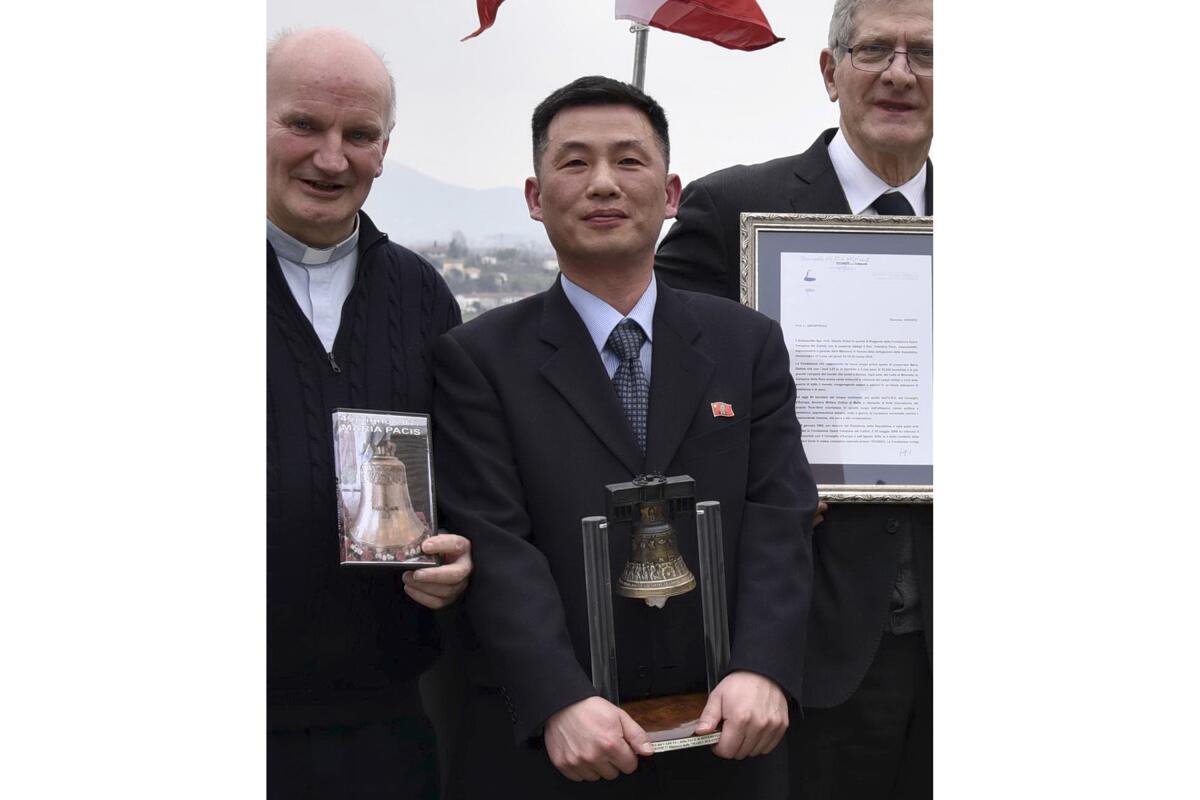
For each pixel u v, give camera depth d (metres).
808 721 3.34
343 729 3.02
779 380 3.00
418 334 3.04
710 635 2.76
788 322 3.31
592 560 2.69
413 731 3.10
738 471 2.89
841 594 3.27
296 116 2.86
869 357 3.33
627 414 2.91
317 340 2.96
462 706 3.09
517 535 2.77
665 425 2.87
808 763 3.35
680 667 2.86
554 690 2.62
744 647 2.72
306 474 2.91
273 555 2.93
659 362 2.91
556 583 2.80
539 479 2.82
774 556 2.82
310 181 2.90
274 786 3.00
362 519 2.76
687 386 2.90
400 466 2.82
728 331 2.99
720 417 2.90
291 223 2.95
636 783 2.87
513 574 2.71
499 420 2.85
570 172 2.86
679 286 3.40
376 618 2.99
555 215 2.88
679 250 3.40
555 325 2.92
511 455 2.85
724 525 2.86
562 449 2.83
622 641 2.83
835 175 3.40
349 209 2.94
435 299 3.10
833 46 3.34
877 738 3.35
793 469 2.94
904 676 3.35
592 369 2.88
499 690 2.90
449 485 2.86
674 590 2.71
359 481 2.78
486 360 2.88
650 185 2.88
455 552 2.76
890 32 3.22
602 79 2.91
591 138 2.84
